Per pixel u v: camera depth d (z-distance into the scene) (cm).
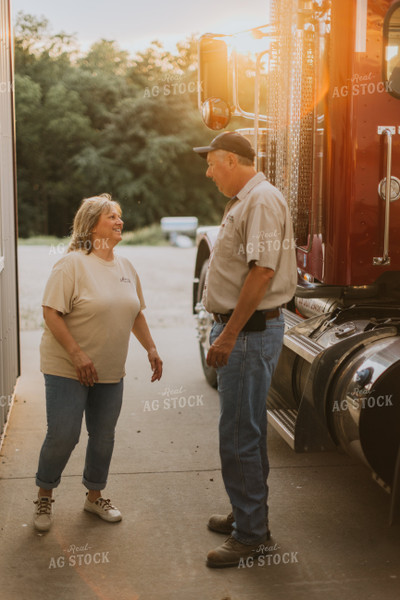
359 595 272
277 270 285
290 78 370
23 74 3456
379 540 318
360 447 303
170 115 3425
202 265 649
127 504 356
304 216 370
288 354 395
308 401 329
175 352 720
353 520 339
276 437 460
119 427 479
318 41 354
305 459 421
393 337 316
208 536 322
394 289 371
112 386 327
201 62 436
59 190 3375
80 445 439
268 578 285
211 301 293
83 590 275
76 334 313
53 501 334
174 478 390
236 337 278
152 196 3325
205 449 437
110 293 314
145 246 2705
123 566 294
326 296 369
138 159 3297
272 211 274
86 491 370
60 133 3319
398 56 339
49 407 314
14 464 408
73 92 3375
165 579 284
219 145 289
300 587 278
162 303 1059
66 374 314
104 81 3438
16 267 582
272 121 405
